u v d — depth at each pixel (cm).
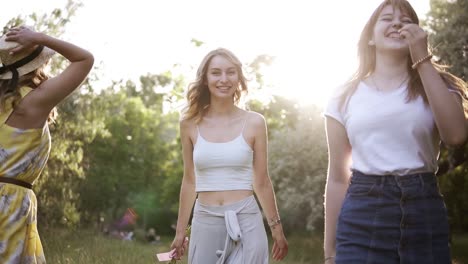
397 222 343
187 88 553
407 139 348
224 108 544
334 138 374
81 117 1653
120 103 3881
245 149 532
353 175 360
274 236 554
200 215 531
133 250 1341
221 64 542
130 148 3806
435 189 349
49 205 1623
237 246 521
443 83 341
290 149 2103
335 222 373
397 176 346
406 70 364
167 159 4253
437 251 342
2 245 396
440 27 1734
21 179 405
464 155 1697
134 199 3856
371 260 346
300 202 2053
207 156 530
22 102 401
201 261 528
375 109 354
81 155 1648
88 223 2653
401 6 368
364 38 374
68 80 406
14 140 401
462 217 2439
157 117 4519
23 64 405
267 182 548
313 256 1747
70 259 1079
